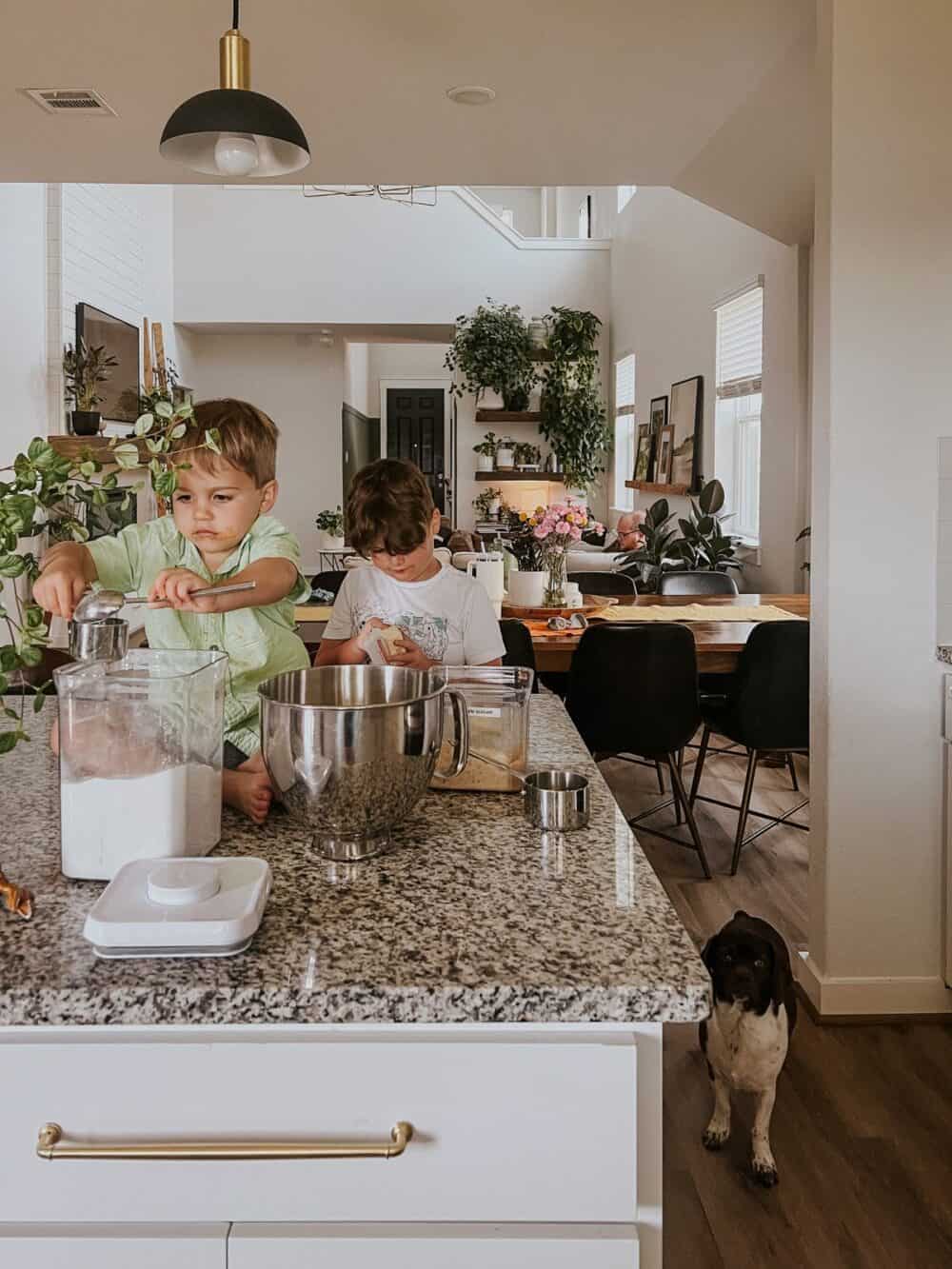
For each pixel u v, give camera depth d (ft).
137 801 3.45
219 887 3.13
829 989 9.00
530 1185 2.82
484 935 3.10
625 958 2.96
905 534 8.80
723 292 24.67
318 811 3.55
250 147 7.75
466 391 35.27
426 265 33.73
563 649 12.89
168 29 10.86
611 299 36.19
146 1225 2.81
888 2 8.46
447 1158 2.81
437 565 8.08
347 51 11.37
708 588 18.25
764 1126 6.89
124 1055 2.77
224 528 4.43
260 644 4.52
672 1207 6.64
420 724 3.57
